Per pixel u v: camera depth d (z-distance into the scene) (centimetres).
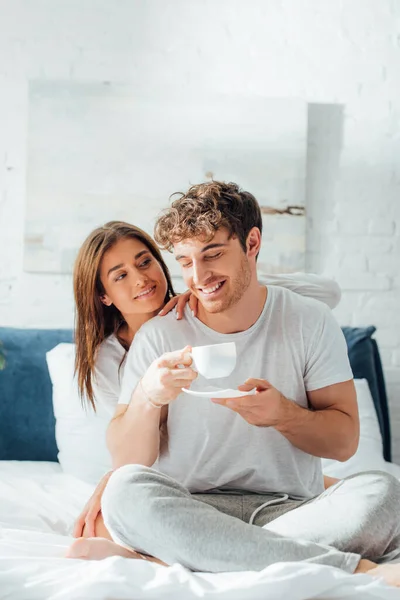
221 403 163
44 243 302
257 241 179
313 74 314
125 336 212
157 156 305
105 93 304
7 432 276
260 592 122
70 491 225
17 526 186
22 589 127
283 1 313
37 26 306
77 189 303
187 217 167
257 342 179
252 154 308
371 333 298
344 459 177
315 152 314
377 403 287
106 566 130
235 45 312
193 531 141
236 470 173
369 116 316
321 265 314
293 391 179
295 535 149
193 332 181
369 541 148
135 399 168
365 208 314
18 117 304
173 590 124
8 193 304
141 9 309
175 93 307
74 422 252
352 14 315
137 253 204
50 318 304
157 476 151
